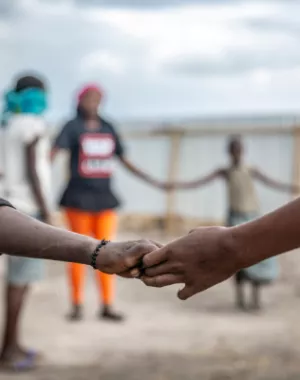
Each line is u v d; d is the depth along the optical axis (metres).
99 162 6.26
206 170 12.23
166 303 7.39
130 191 12.59
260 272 6.94
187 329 6.38
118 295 7.75
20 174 5.11
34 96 5.18
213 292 7.87
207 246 2.36
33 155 5.10
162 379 5.07
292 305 7.32
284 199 11.38
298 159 11.45
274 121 11.59
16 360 5.23
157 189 12.39
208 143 12.16
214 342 5.97
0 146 5.20
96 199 6.25
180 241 2.41
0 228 2.35
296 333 6.23
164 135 12.41
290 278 8.59
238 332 6.28
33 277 5.18
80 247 2.40
